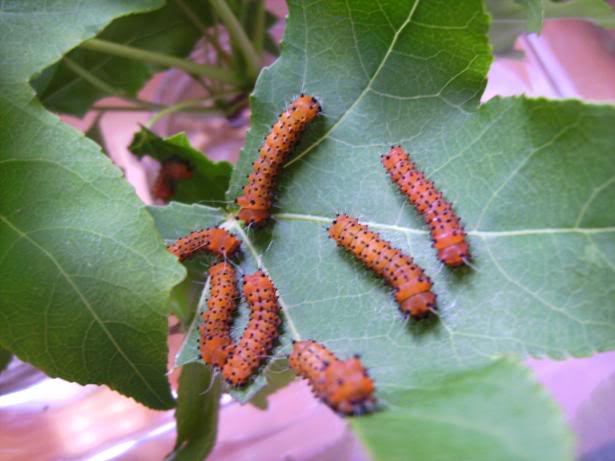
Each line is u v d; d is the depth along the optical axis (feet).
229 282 0.27
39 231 0.24
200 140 0.49
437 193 0.24
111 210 0.24
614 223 0.21
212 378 0.30
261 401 0.34
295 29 0.25
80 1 0.26
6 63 0.24
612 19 0.35
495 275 0.23
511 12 0.35
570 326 0.22
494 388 0.18
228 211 0.29
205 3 0.38
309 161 0.27
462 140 0.24
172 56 0.40
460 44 0.24
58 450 0.37
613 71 0.45
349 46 0.25
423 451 0.15
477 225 0.24
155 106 0.43
